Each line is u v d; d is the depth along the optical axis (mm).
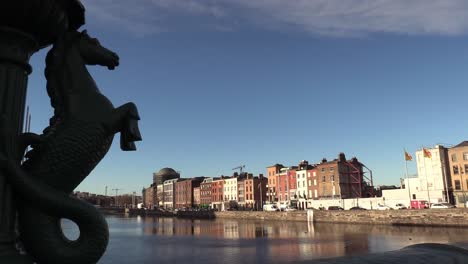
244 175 129500
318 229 60781
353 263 4984
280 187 111188
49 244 3469
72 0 3783
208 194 139125
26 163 3646
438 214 56094
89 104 3805
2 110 3529
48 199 3449
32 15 3545
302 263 4957
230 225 78125
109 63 4188
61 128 3672
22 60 3715
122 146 3902
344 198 90250
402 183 84688
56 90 3811
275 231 59562
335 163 94812
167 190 167125
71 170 3627
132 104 3969
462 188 72250
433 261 5285
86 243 3580
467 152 72562
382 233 49656
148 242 45188
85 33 4078
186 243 43750
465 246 8047
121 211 193500
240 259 31078
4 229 3338
